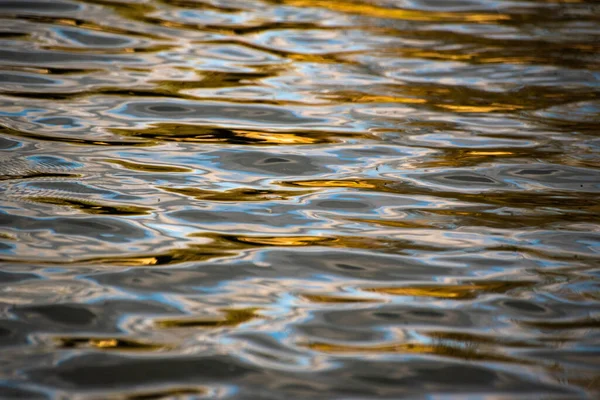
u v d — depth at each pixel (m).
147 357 6.30
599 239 8.91
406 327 6.95
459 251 8.52
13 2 17.33
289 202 9.69
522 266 8.20
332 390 5.97
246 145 11.49
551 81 14.85
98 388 5.87
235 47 15.79
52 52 14.77
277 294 7.48
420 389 6.03
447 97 13.86
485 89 14.32
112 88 13.40
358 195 9.98
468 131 12.38
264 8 18.56
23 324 6.73
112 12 17.30
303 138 11.84
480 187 10.37
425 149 11.62
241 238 8.67
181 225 8.92
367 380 6.11
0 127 11.52
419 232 8.98
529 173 10.88
